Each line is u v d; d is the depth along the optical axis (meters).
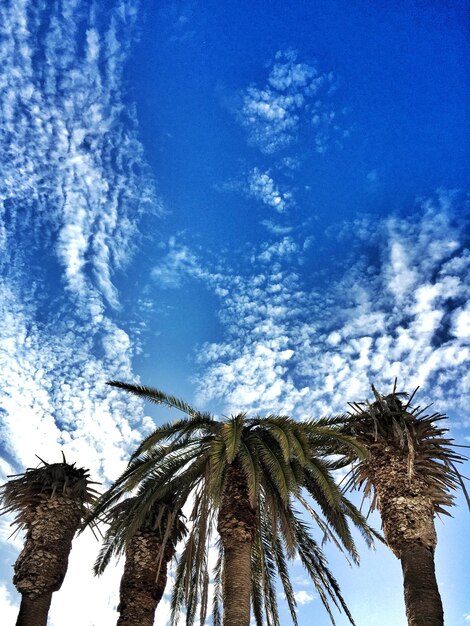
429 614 16.39
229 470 20.22
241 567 18.66
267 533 22.05
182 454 21.28
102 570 22.09
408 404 19.98
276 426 19.42
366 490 20.16
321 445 21.11
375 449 19.44
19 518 19.91
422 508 18.14
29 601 18.48
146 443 20.08
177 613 22.19
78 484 20.16
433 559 17.59
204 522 19.23
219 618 21.84
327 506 20.91
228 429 18.84
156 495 20.06
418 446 19.11
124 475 20.55
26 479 20.31
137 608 19.86
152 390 21.88
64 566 19.22
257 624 22.05
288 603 21.78
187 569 19.73
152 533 20.92
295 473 20.03
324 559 21.48
